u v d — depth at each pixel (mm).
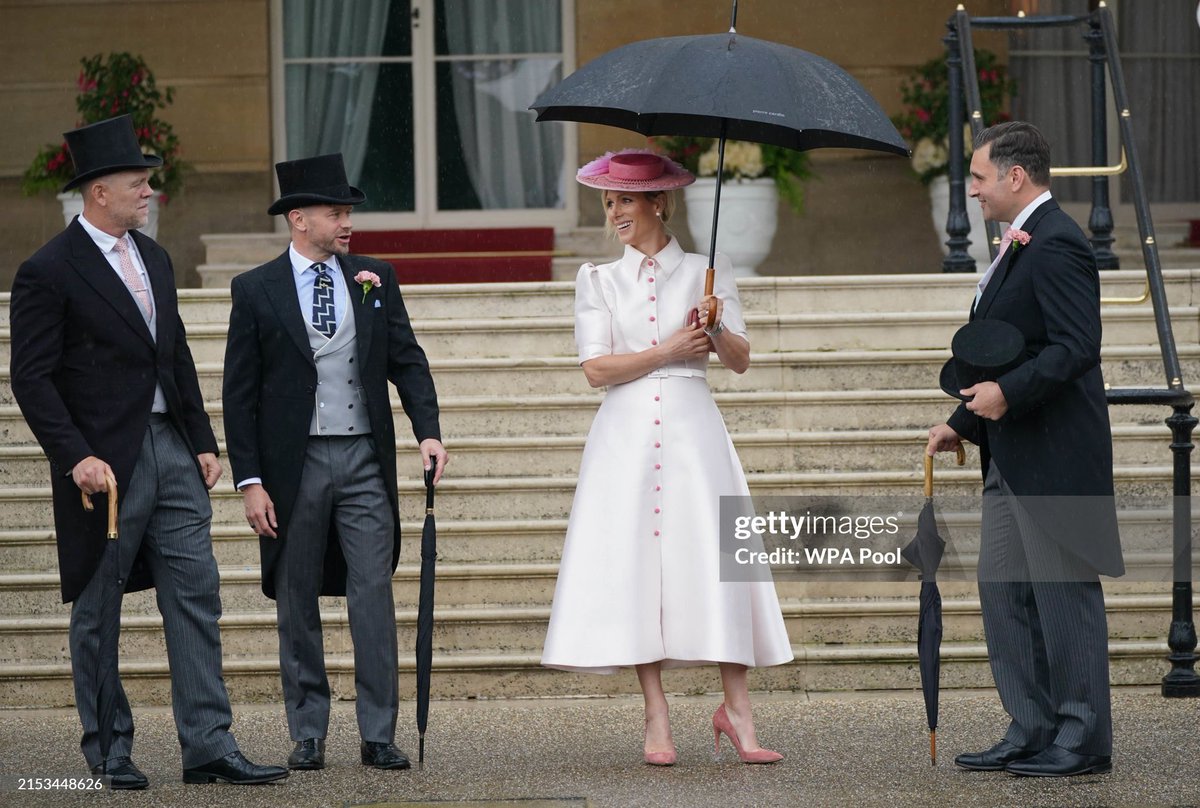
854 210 38969
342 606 24297
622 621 18562
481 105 40062
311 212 19375
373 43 39938
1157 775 18047
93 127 18250
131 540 18297
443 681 23594
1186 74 39750
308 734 19203
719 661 18312
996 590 18625
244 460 19250
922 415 26812
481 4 39938
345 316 19484
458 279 37906
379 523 19453
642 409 19078
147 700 23500
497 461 26438
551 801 17266
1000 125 18422
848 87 18359
